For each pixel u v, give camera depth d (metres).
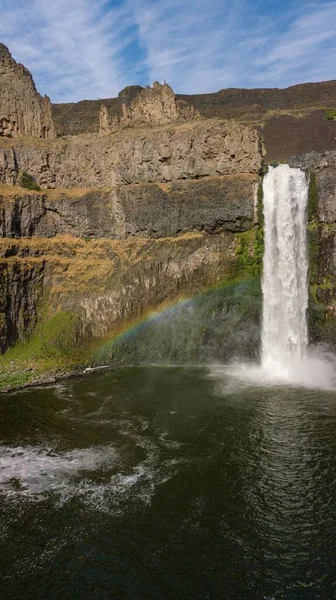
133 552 25.80
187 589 23.25
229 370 56.69
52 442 38.66
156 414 43.50
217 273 63.22
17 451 37.28
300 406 44.62
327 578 23.69
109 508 29.62
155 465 34.47
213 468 33.81
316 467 33.62
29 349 62.25
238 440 37.94
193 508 29.36
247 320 61.22
